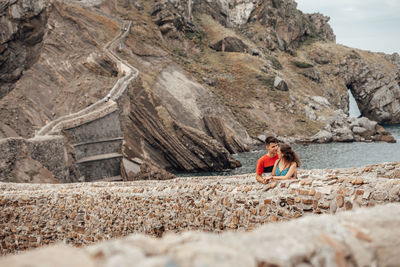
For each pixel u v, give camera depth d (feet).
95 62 265.34
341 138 269.23
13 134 221.25
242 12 466.29
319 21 558.15
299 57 466.70
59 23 278.26
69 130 157.38
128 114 199.93
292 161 22.30
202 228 25.18
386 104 458.09
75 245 34.99
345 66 467.93
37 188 46.98
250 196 22.18
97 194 33.73
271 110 307.17
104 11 314.55
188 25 376.89
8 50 258.57
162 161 194.90
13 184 48.37
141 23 330.75
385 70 474.08
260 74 340.18
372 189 17.26
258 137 273.13
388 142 263.90
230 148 234.38
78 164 153.07
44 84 253.24
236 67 348.18
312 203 19.12
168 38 349.20
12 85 259.60
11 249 38.11
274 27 467.93
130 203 30.94
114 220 32.17
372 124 284.00
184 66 313.73
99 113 169.37
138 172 168.04
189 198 26.14
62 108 234.38
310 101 350.02
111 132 176.14
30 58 267.80
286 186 20.65
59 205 36.14
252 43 427.74
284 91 330.95
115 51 280.72
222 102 292.20
